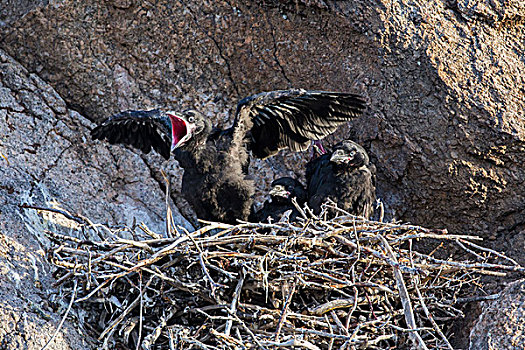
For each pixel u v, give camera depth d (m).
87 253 9.78
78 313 10.16
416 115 11.69
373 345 10.38
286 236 10.27
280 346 9.28
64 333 9.63
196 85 12.98
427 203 12.12
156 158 13.14
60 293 10.16
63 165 12.41
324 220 10.66
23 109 12.59
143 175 13.02
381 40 11.64
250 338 9.75
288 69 12.57
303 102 11.12
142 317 9.98
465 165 11.59
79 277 9.97
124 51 12.84
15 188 11.48
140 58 12.86
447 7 11.77
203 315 10.32
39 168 12.12
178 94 12.98
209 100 13.03
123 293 10.33
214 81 12.98
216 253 9.89
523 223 11.87
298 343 9.20
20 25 12.68
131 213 12.59
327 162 11.89
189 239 9.90
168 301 10.16
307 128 11.50
